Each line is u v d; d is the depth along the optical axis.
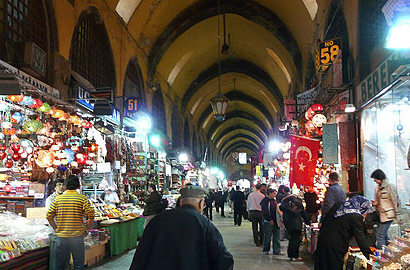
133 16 13.93
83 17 10.53
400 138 6.77
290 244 7.64
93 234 7.30
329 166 9.95
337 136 8.38
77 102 8.71
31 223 6.32
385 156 7.21
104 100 8.91
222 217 20.17
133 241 9.29
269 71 22.61
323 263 4.58
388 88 6.18
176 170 21.34
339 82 8.88
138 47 15.29
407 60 5.16
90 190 9.61
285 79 20.64
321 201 9.81
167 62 18.53
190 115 27.39
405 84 5.91
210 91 27.61
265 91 25.86
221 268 2.53
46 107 6.66
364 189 7.71
